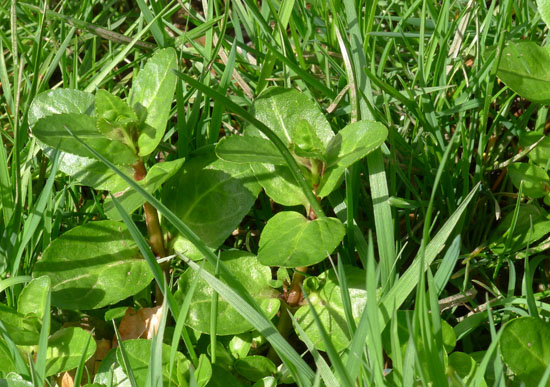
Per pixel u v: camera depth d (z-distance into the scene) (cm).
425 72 28
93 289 22
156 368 17
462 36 29
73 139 22
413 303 23
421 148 27
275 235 21
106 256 23
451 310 24
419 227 26
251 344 22
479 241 27
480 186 26
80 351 20
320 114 23
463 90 29
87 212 27
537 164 27
